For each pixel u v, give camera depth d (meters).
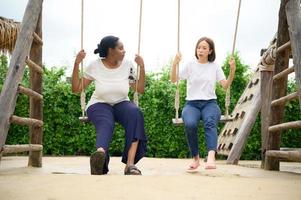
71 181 3.91
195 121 5.79
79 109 11.51
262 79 7.84
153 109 11.42
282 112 6.48
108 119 5.26
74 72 5.61
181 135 11.40
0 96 5.14
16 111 11.10
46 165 7.08
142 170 6.37
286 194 3.41
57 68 11.80
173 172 5.98
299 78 4.55
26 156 10.69
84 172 5.77
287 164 9.17
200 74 5.94
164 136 11.43
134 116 5.28
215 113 5.84
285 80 6.48
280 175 5.51
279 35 6.43
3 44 8.50
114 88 5.39
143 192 3.35
